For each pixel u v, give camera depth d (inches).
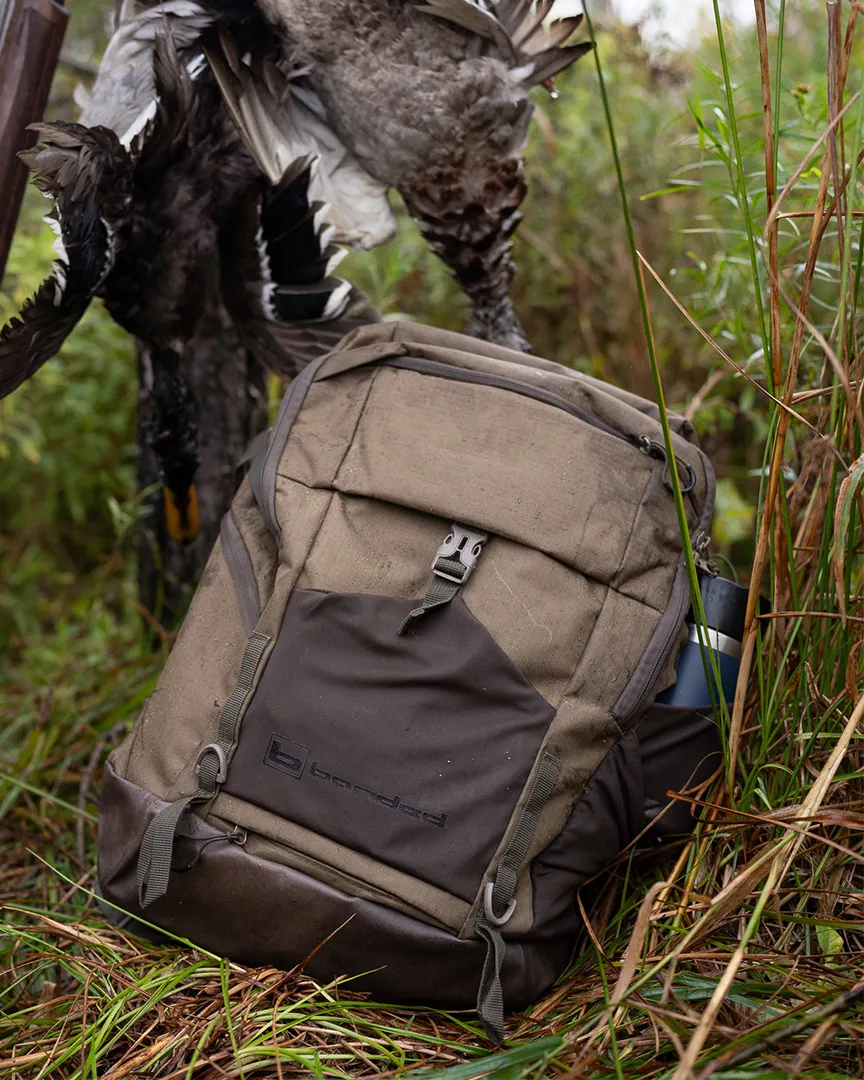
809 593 57.5
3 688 103.7
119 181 62.6
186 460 80.0
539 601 53.2
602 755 53.2
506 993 51.3
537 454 55.7
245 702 55.0
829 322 81.9
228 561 59.8
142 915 56.7
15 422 115.9
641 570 54.7
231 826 54.1
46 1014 56.0
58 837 74.5
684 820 56.6
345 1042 49.6
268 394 96.9
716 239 98.3
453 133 68.3
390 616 54.1
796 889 50.8
